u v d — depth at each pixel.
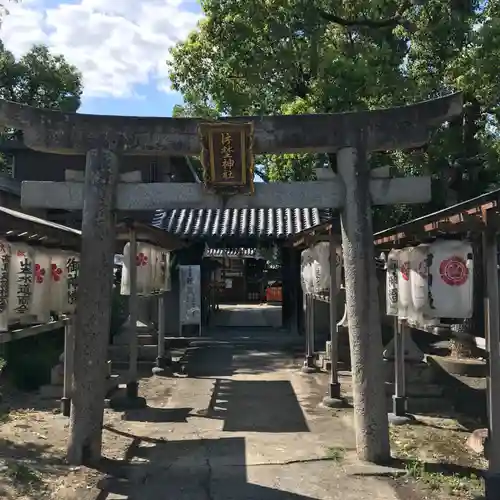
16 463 5.94
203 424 7.94
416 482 5.64
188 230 16.16
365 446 6.20
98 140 6.38
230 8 12.76
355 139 6.40
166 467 6.14
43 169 17.86
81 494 5.30
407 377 9.53
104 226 6.29
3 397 9.33
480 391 9.08
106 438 7.14
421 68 11.52
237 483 5.68
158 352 12.01
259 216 17.41
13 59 21.55
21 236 5.80
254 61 12.59
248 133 6.14
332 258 9.45
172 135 6.43
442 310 6.09
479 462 6.26
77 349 6.15
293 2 11.81
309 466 6.15
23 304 5.82
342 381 10.84
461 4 10.81
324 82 11.75
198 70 15.59
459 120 10.82
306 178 17.11
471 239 6.95
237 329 18.94
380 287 13.66
